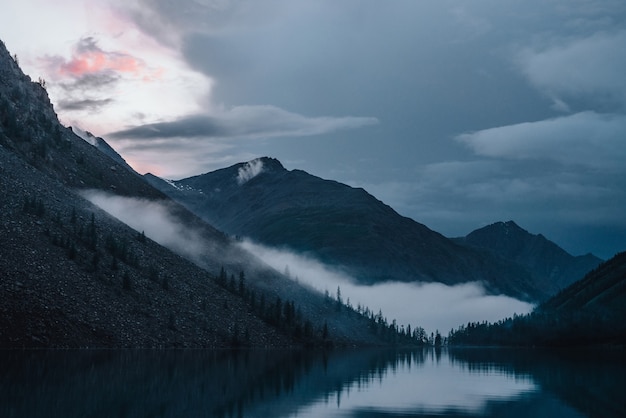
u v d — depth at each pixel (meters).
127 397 85.62
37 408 73.25
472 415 79.56
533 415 80.50
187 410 77.75
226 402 85.75
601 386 118.94
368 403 88.81
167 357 162.50
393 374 143.62
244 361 167.50
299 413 78.12
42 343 160.75
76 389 90.12
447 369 167.12
